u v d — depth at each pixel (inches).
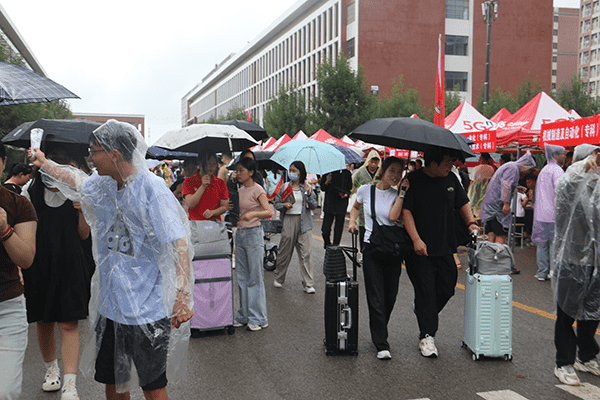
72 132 159.3
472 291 191.8
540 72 2058.3
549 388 164.9
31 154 125.5
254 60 3063.5
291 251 304.5
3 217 102.3
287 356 194.5
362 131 194.2
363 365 185.0
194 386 166.7
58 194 149.1
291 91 1606.8
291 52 2443.4
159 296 109.3
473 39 1984.5
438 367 182.7
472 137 474.6
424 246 188.4
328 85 1358.3
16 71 137.4
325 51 2069.4
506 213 349.1
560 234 170.4
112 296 109.3
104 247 111.3
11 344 107.2
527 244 488.1
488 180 448.5
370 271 195.3
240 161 227.8
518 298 284.7
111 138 105.0
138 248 108.3
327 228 372.8
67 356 150.0
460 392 161.5
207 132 222.8
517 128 499.8
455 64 1983.3
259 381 170.6
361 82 1376.7
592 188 164.9
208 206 223.5
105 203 110.7
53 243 148.9
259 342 211.5
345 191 367.6
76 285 149.6
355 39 1870.1
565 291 167.5
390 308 203.0
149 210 107.3
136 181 107.8
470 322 193.9
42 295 150.6
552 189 318.0
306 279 299.3
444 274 199.2
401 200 188.2
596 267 164.1
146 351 108.3
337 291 195.0
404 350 200.7
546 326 232.7
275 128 1593.3
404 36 1900.8
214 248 220.8
